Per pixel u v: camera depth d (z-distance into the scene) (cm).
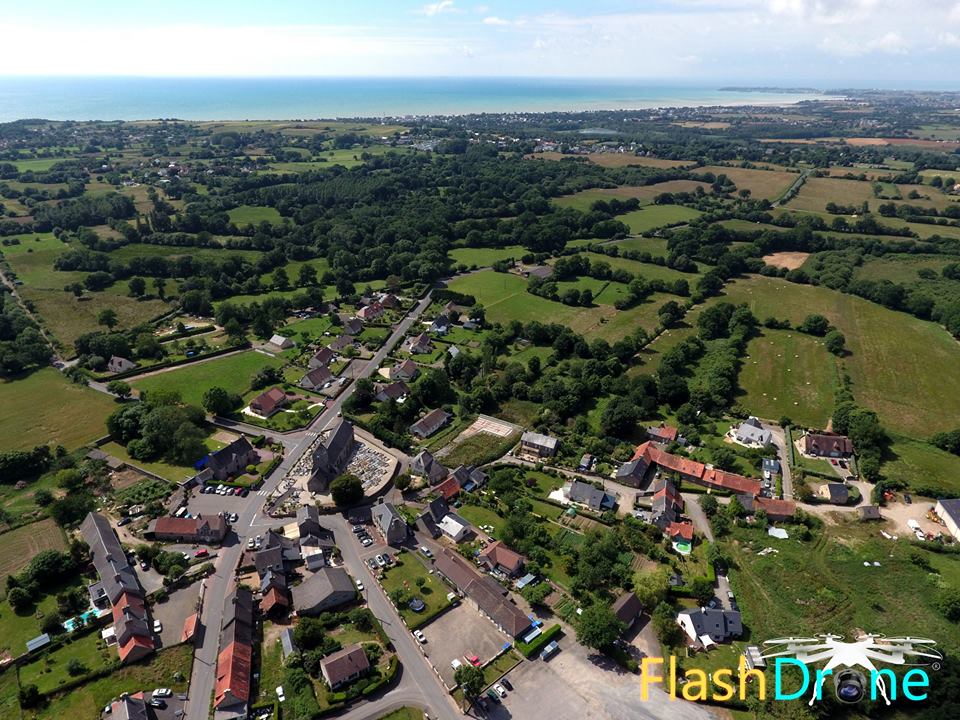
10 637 11044
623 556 13138
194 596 12069
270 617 11619
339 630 11312
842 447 16938
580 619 11369
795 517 14300
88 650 10788
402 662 10769
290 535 13788
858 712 9656
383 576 12700
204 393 19100
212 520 13550
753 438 17488
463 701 10044
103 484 15175
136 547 13188
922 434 17938
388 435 17462
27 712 9638
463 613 11875
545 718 9806
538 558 13125
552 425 18262
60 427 17862
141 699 9700
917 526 14100
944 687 9650
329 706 9800
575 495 15100
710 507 14662
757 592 12288
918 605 11869
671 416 19025
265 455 16850
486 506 14912
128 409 17412
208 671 10450
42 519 14100
